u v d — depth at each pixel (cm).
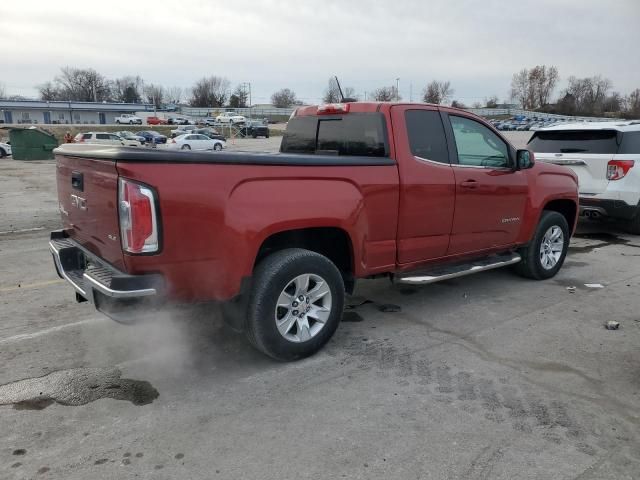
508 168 542
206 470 276
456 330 469
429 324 484
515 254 583
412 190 444
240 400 346
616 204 830
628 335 457
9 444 297
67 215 418
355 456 288
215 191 333
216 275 342
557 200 626
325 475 272
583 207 861
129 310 324
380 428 314
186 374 382
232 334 454
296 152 518
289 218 367
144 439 303
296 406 339
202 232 331
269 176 358
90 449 293
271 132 6862
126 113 10206
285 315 389
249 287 368
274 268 371
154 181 312
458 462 282
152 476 271
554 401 345
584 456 287
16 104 9319
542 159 892
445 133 481
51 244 425
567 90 11219
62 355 412
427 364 400
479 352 422
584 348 430
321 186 386
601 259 741
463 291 583
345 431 311
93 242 367
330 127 485
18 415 326
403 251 454
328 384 368
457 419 324
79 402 343
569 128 877
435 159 471
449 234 488
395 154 438
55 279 620
